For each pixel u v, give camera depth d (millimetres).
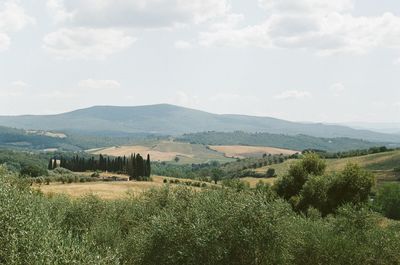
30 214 16109
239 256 23828
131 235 26188
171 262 22672
